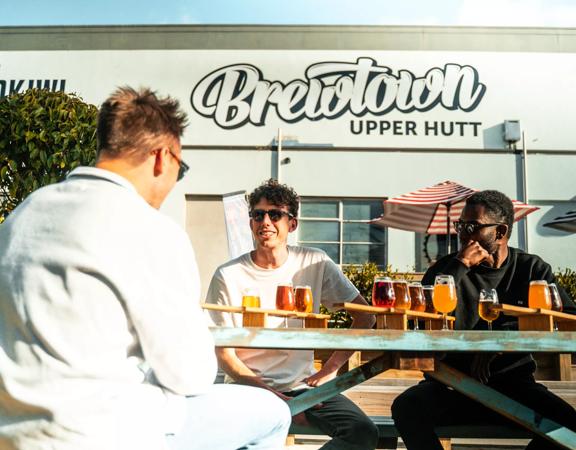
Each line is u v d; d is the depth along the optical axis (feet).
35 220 5.44
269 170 39.93
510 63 40.47
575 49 40.42
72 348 5.06
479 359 9.40
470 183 39.75
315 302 10.90
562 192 39.34
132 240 5.34
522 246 38.91
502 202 10.65
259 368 10.13
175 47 40.93
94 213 5.36
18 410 5.04
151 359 5.30
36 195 5.69
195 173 39.83
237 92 40.52
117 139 5.85
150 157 5.96
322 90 40.55
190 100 40.47
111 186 5.61
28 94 19.29
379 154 40.09
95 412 4.99
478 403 9.57
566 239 38.96
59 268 5.17
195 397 6.13
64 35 41.19
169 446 5.76
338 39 40.86
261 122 40.27
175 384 5.37
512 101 40.22
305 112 40.37
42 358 5.05
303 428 9.68
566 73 40.29
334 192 39.70
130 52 40.98
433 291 9.67
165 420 5.44
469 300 10.37
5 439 5.02
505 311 8.38
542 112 40.06
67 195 5.55
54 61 41.04
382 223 32.86
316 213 40.04
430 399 9.50
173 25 41.01
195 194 39.73
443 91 40.40
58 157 19.12
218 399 6.21
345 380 8.61
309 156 40.01
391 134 40.11
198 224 39.73
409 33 40.83
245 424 6.24
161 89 40.57
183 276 5.50
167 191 6.18
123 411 5.10
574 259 38.78
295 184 39.81
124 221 5.38
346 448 9.23
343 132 40.16
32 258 5.24
